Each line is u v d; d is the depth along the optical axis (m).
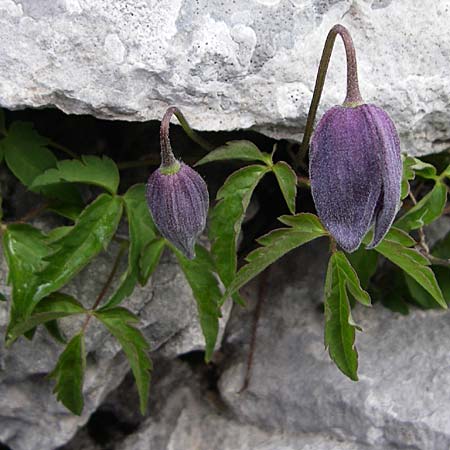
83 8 0.24
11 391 0.29
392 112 0.26
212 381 0.32
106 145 0.30
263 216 0.32
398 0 0.26
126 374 0.32
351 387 0.28
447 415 0.27
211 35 0.24
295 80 0.25
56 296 0.26
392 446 0.28
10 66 0.24
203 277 0.26
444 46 0.26
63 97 0.24
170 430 0.31
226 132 0.29
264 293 0.31
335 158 0.21
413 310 0.30
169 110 0.23
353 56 0.21
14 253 0.25
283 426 0.29
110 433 0.32
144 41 0.24
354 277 0.23
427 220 0.26
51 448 0.30
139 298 0.28
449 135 0.27
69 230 0.25
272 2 0.25
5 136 0.27
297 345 0.30
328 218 0.21
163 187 0.23
